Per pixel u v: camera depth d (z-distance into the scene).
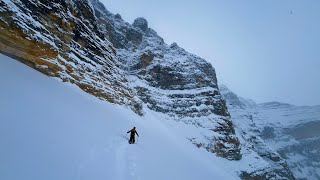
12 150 7.70
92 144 12.70
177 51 81.69
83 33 34.19
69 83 28.05
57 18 28.62
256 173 56.97
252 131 103.81
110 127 19.94
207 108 63.50
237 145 60.25
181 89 66.56
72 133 12.31
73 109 17.52
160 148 27.17
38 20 26.00
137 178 11.77
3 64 18.30
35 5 25.73
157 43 82.06
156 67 67.19
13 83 14.45
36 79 20.03
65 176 8.15
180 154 32.97
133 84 59.56
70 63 29.64
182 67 71.88
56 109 14.54
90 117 18.61
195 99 64.38
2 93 11.80
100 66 36.59
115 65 42.50
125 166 12.43
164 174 15.83
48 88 19.39
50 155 8.83
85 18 36.69
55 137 10.51
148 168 14.62
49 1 27.69
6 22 21.91
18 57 23.12
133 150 16.67
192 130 56.16
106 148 13.52
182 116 59.50
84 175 8.93
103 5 81.94
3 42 21.83
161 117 55.88
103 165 10.85
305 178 142.62
